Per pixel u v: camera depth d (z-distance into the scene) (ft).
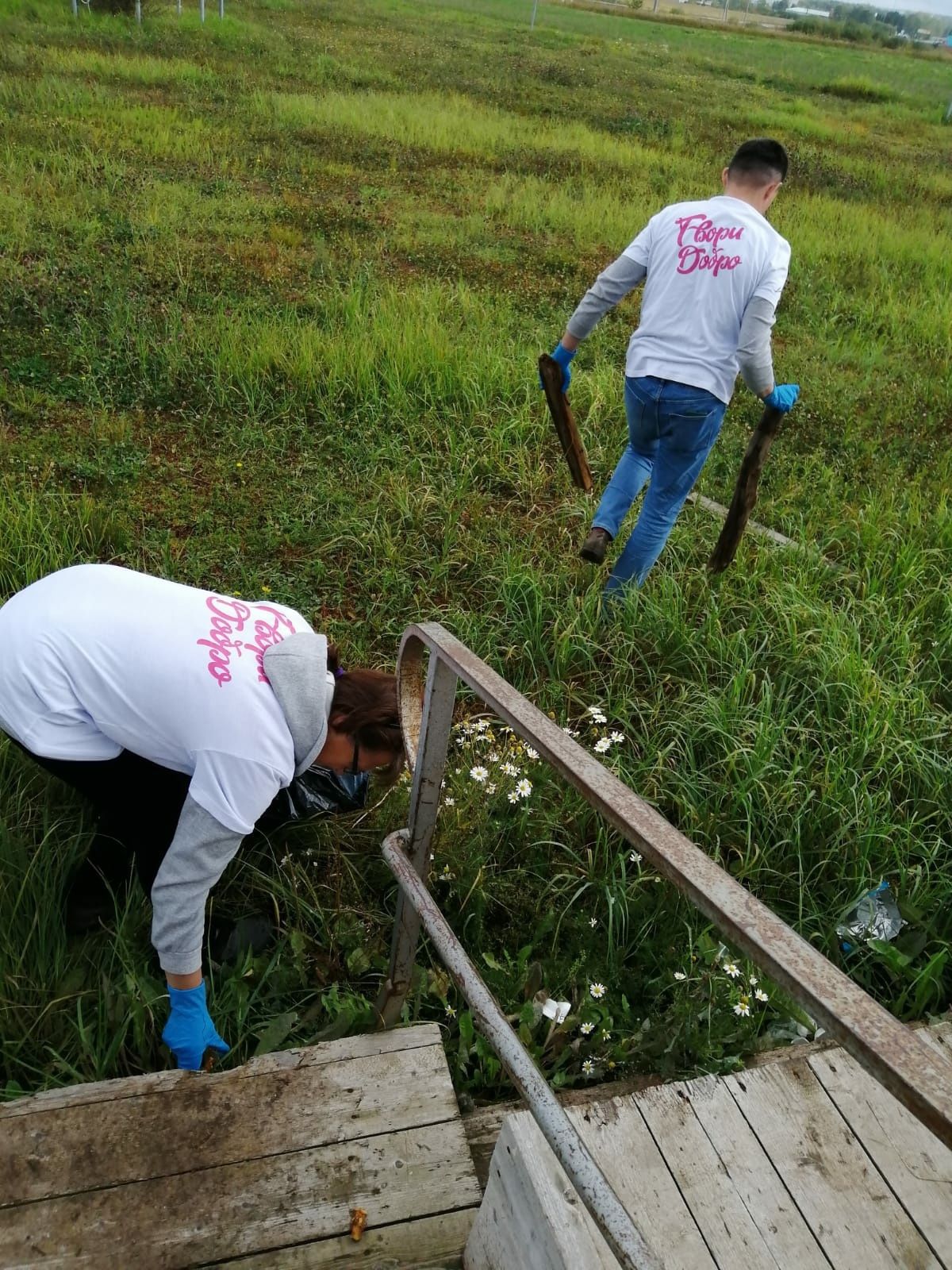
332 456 16.33
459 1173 6.12
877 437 20.26
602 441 17.90
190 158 32.01
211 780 6.22
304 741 6.50
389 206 30.89
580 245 29.63
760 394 12.12
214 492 14.94
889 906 9.73
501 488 16.44
